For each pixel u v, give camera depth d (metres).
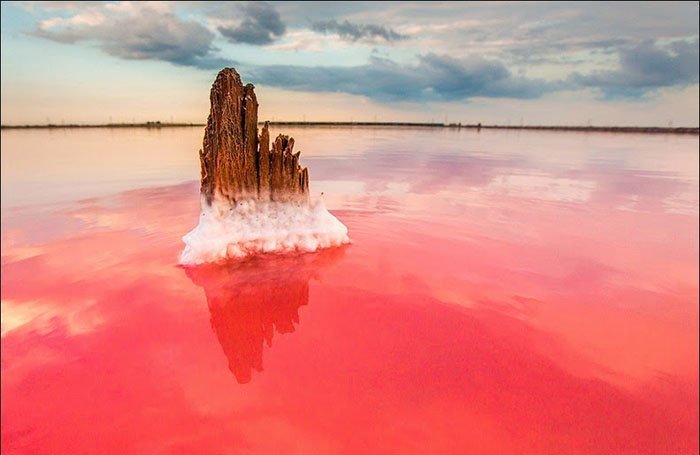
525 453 3.86
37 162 30.95
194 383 4.81
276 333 5.92
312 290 7.33
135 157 35.69
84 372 5.05
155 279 7.76
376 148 45.06
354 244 9.89
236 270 8.14
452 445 3.91
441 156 35.47
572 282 7.98
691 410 4.49
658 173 24.70
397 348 5.55
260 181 8.98
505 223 12.34
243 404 4.43
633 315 6.69
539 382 4.91
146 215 13.30
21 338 5.86
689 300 7.28
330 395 4.59
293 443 3.89
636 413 4.43
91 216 13.22
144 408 4.40
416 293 7.27
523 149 44.94
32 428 4.15
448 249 9.71
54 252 9.56
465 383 4.84
